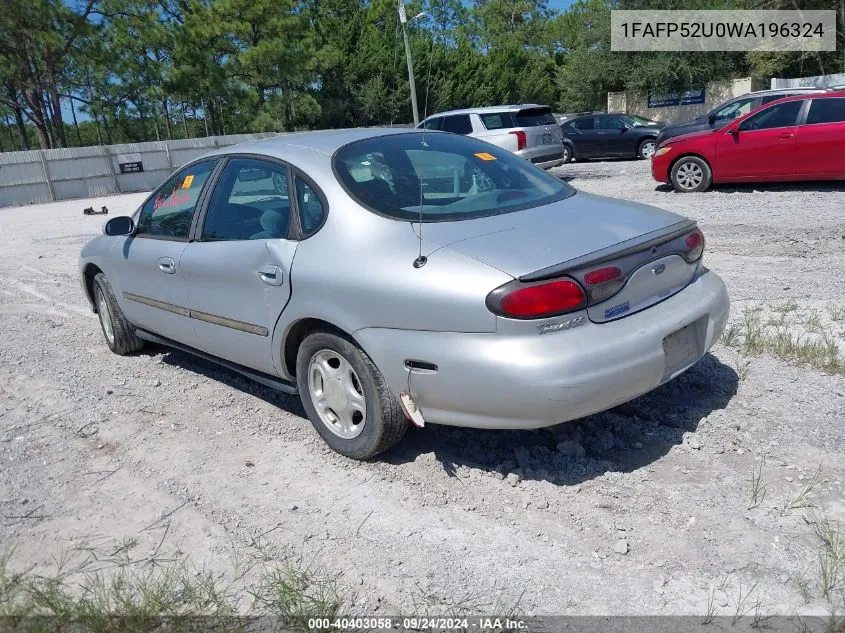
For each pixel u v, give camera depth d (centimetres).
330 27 4591
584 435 398
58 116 3609
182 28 3600
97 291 594
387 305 342
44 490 381
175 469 396
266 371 430
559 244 336
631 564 298
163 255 482
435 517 338
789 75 3459
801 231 877
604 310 333
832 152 1131
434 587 290
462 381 326
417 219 364
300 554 315
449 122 1692
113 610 282
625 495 344
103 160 2725
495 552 310
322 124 4484
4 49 3366
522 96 5494
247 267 410
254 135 3106
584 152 2305
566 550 309
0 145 5494
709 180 1245
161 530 340
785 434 387
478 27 7219
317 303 371
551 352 315
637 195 1307
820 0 3228
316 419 402
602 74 3881
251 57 3644
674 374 361
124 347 582
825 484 341
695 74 3488
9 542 336
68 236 1431
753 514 323
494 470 373
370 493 360
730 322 566
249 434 434
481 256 329
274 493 366
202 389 510
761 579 284
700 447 380
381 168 398
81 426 457
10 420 473
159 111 4391
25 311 782
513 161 450
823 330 536
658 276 357
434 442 405
